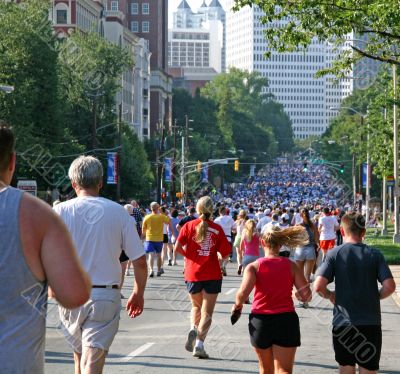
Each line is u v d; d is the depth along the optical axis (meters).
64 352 22.12
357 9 40.25
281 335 15.63
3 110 94.06
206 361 21.30
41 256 7.35
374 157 106.19
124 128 152.62
